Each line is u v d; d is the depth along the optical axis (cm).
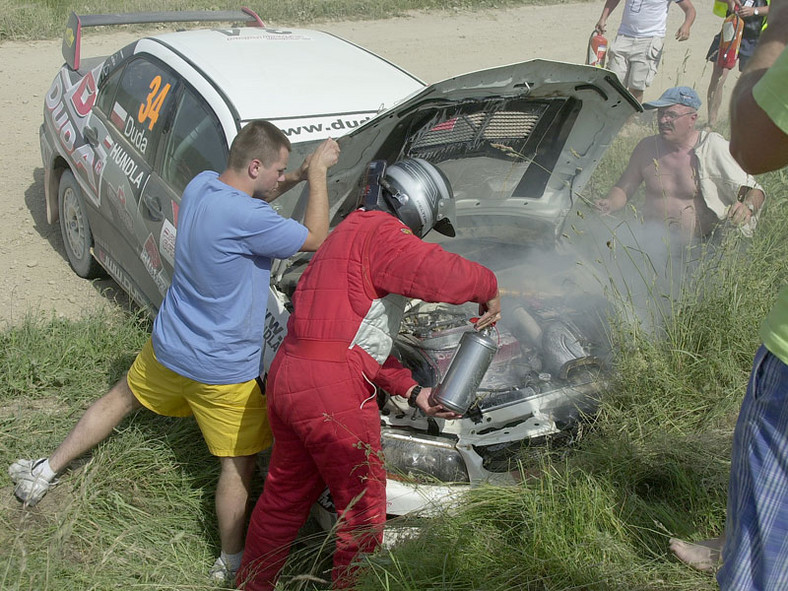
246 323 315
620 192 521
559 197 439
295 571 325
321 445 293
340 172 360
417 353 359
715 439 364
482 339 308
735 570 232
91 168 491
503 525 321
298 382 291
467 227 435
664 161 502
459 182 416
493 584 294
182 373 321
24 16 1081
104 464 363
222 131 390
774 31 207
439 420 336
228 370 317
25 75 941
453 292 287
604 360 383
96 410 350
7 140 770
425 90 320
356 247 294
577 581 292
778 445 219
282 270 366
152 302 454
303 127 395
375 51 1136
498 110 373
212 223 303
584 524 312
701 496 335
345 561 302
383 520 305
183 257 312
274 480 312
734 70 1145
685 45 1311
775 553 225
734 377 397
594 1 1600
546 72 350
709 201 489
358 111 416
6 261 563
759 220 524
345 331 291
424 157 380
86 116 513
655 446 351
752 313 427
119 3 1176
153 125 441
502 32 1313
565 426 354
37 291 528
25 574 313
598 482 331
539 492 319
